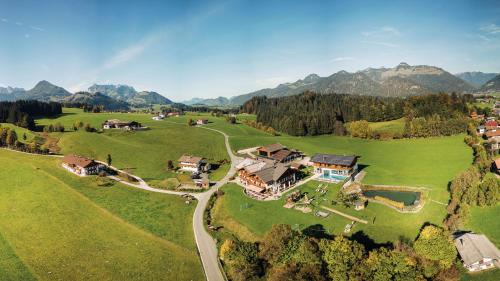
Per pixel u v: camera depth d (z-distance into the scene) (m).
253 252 70.25
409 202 98.25
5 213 95.81
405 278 59.31
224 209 101.62
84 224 92.06
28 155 148.50
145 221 95.56
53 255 76.81
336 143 196.50
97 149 165.25
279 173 114.19
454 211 86.06
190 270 72.00
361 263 62.16
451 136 186.12
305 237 70.38
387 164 141.25
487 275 62.88
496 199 87.00
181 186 123.56
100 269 72.06
